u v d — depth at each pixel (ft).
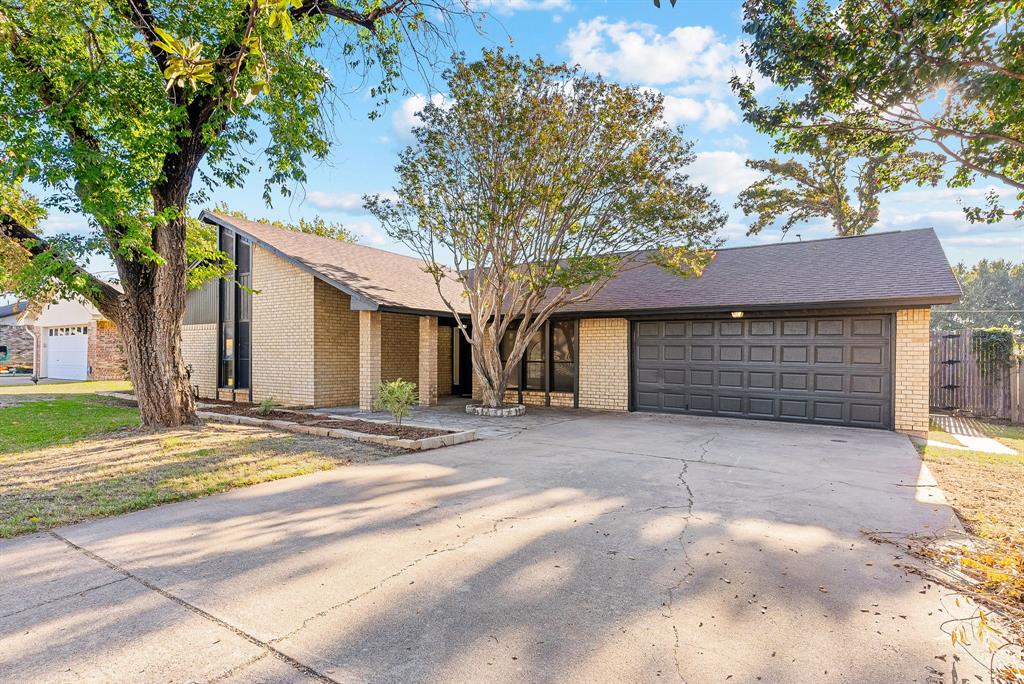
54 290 28.22
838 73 16.71
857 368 32.50
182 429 28.89
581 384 43.19
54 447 24.00
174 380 29.71
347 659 8.26
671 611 9.82
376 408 38.63
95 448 23.75
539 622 9.43
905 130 17.13
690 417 37.35
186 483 18.11
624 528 14.33
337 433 27.63
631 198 33.37
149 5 23.30
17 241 26.76
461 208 36.04
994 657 8.34
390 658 8.30
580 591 10.62
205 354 49.78
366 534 13.80
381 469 21.06
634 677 7.85
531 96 32.45
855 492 17.90
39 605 9.82
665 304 37.68
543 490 18.11
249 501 16.63
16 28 22.26
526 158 33.12
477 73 32.04
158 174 26.30
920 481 19.36
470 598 10.32
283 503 16.44
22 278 25.61
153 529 14.03
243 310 46.44
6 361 93.91
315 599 10.23
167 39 6.91
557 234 35.68
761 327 35.73
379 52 23.76
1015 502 16.67
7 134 22.75
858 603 10.12
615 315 39.63
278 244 42.65
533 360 46.06
